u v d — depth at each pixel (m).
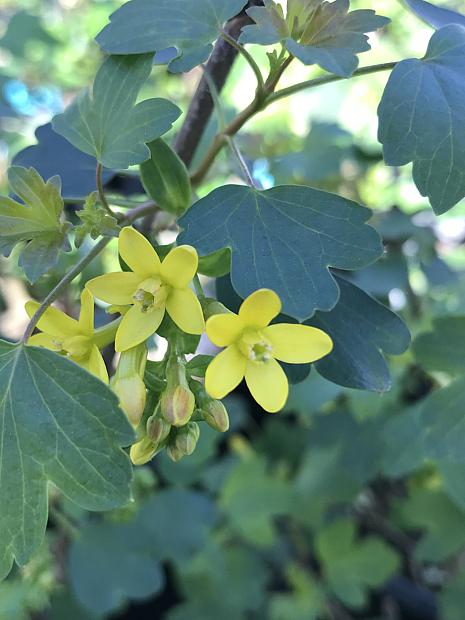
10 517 0.05
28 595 0.11
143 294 0.05
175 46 0.06
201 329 0.05
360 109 0.12
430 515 0.12
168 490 0.12
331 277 0.05
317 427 0.12
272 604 0.14
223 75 0.07
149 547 0.11
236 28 0.06
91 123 0.06
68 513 0.11
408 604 0.15
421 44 0.12
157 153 0.06
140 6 0.06
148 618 0.15
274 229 0.05
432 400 0.07
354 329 0.06
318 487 0.13
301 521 0.13
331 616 0.14
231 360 0.05
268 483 0.13
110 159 0.06
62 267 0.09
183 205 0.06
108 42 0.06
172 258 0.05
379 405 0.11
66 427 0.05
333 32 0.05
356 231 0.05
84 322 0.05
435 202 0.05
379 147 0.12
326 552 0.14
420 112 0.05
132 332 0.05
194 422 0.05
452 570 0.14
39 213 0.06
